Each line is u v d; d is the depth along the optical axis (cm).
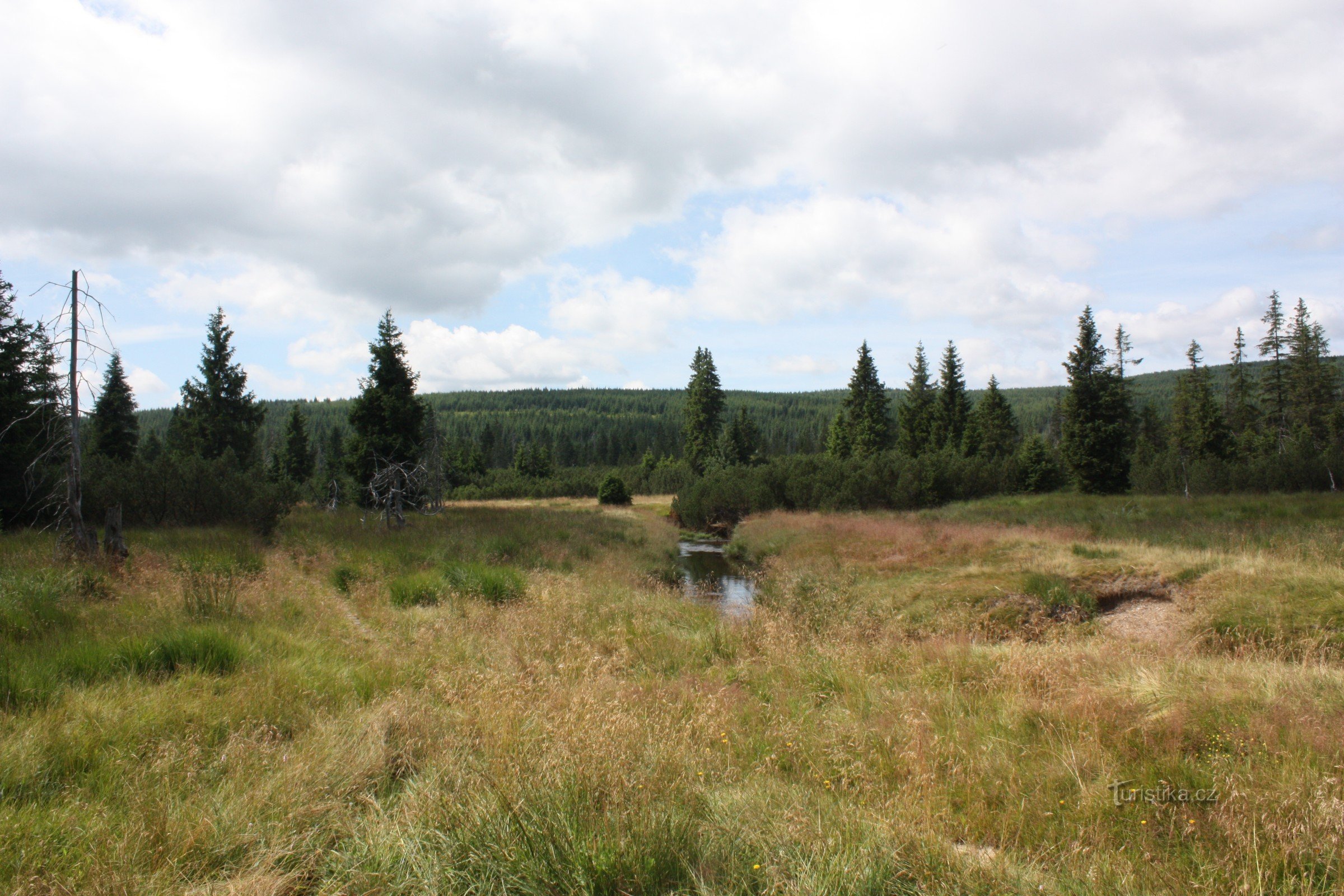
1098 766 414
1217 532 1590
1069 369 3500
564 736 397
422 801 351
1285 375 4359
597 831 299
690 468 5784
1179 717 462
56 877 274
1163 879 292
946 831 340
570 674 636
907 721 483
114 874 272
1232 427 4881
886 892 274
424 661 677
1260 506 2086
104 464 1988
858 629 910
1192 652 764
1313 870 288
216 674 580
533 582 1198
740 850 303
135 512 1794
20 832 309
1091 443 3372
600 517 3300
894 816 342
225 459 2103
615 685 597
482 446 9944
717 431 5809
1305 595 905
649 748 412
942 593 1202
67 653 580
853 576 1470
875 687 625
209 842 311
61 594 820
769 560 2011
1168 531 1706
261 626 746
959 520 2425
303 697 538
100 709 465
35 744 401
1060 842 333
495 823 311
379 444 2662
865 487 3172
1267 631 835
